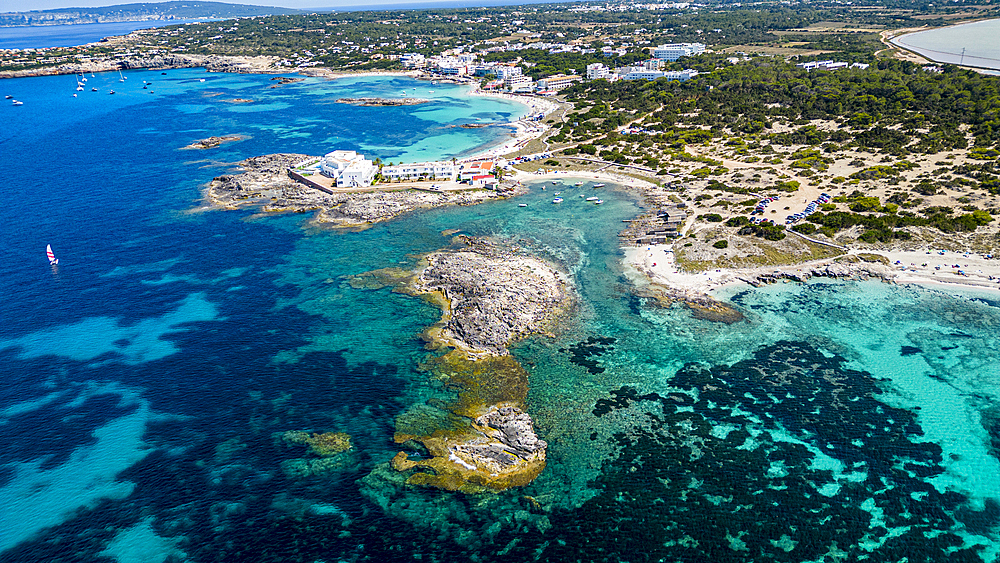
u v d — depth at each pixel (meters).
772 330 125.75
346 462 92.38
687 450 94.25
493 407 103.44
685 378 111.19
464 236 173.12
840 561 76.44
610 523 82.12
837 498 85.38
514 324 126.12
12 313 137.00
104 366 117.44
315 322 131.12
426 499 85.94
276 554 78.12
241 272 156.12
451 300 135.50
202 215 197.25
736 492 86.69
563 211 192.25
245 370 115.31
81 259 164.62
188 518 83.50
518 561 77.00
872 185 191.88
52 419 102.88
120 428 100.56
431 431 98.19
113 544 79.88
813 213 170.75
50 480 90.06
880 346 119.19
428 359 117.06
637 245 165.00
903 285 140.62
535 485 88.19
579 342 122.38
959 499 84.56
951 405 102.44
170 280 152.25
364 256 163.00
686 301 136.75
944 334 122.31
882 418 100.00
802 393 106.50
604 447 95.12
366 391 108.31
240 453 94.50
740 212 180.00
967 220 159.00
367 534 80.69
